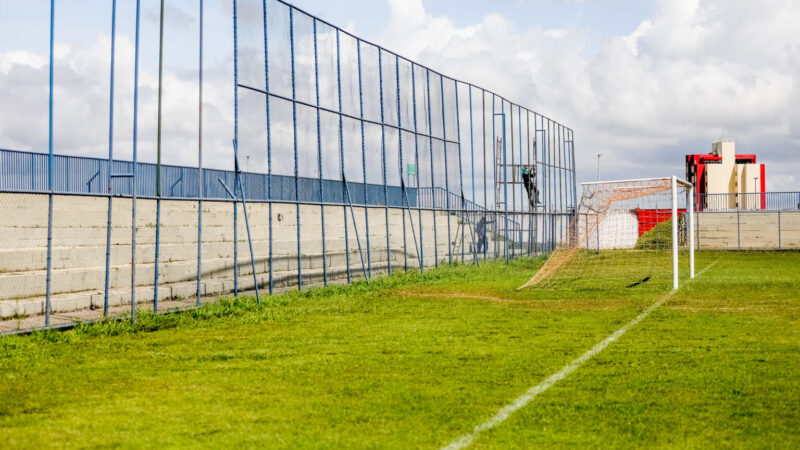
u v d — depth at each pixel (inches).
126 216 719.7
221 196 823.1
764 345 391.2
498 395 282.0
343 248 962.1
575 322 498.9
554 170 1535.4
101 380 320.2
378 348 398.6
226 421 247.9
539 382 305.0
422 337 437.4
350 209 848.9
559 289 769.6
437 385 301.4
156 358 375.9
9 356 383.9
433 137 1048.8
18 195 619.2
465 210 1105.4
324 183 778.2
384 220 978.7
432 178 1043.3
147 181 741.3
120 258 691.4
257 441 223.5
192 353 390.3
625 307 585.6
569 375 318.3
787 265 1181.7
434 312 569.9
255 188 666.2
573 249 1053.2
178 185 779.4
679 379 306.3
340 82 816.9
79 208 673.6
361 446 217.5
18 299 546.9
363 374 326.6
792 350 375.2
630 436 225.3
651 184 956.0
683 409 257.4
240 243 818.2
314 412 258.7
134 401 278.8
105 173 709.9
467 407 263.3
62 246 650.2
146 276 680.4
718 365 335.9
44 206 642.2
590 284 832.3
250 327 494.0
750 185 3705.7
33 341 428.1
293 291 714.8
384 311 578.6
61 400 281.9
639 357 359.6
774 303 601.3
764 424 237.3
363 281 836.0
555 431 231.8
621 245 1547.7
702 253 1609.3
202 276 750.5
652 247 1633.9
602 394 281.7
